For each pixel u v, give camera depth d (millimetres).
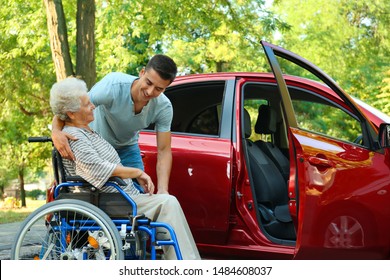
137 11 13742
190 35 14258
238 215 4809
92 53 9953
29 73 19219
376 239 4363
